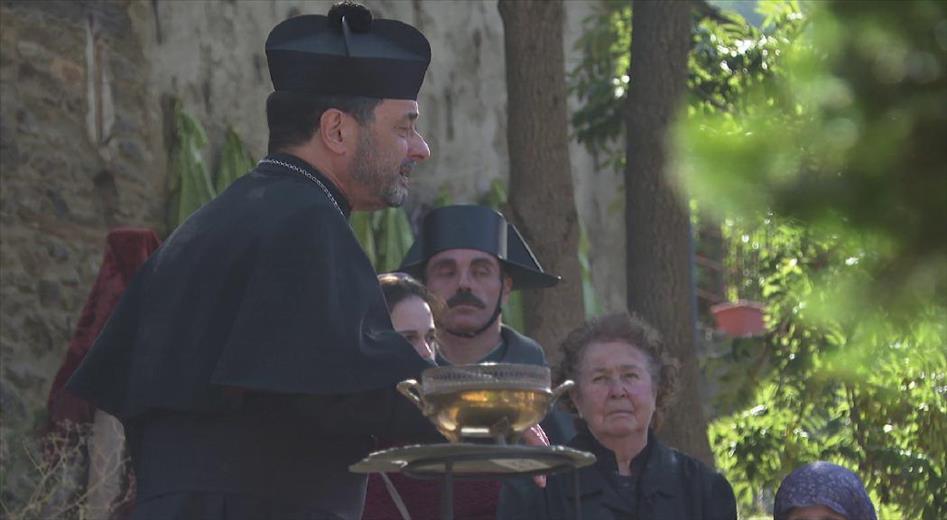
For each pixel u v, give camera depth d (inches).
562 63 526.3
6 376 524.7
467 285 291.7
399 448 135.3
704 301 901.8
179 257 166.1
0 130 535.5
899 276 71.5
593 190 883.4
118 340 171.2
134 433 169.9
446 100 804.6
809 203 71.0
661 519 204.4
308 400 155.3
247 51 674.2
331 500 162.6
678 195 73.5
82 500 416.8
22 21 551.5
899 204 70.3
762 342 486.3
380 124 169.9
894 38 69.7
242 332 154.6
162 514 158.2
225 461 158.4
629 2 807.7
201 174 621.3
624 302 895.7
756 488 498.0
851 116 70.3
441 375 141.7
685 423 511.8
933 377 222.8
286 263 157.9
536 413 142.5
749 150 71.4
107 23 593.3
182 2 636.7
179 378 159.0
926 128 69.5
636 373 210.2
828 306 73.7
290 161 170.2
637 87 526.3
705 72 530.3
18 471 483.5
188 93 638.5
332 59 169.3
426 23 799.1
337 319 156.0
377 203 173.2
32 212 546.0
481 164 815.1
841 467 199.5
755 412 493.7
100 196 581.6
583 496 206.1
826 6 70.7
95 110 581.9
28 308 538.6
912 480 402.6
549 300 515.5
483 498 232.4
